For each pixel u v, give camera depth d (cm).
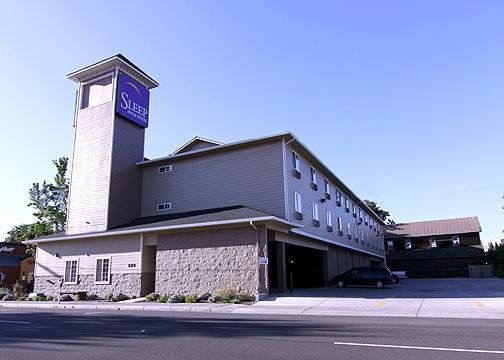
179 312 1506
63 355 710
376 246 5172
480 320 1118
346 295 1945
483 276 4647
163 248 2189
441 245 5559
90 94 2853
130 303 1945
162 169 2752
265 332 935
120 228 2445
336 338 837
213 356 680
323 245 2972
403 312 1321
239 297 1827
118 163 2653
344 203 3738
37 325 1138
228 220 1975
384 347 733
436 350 701
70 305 1944
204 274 2031
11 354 723
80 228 2616
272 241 2200
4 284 4209
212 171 2542
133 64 2825
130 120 2778
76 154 2778
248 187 2386
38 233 4141
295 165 2511
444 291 2195
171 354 701
